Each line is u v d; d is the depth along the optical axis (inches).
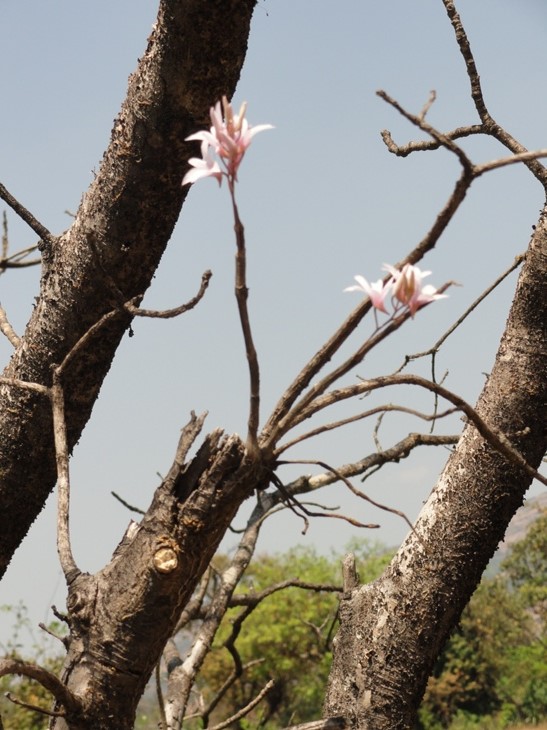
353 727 127.0
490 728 1401.3
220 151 64.1
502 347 138.6
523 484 133.7
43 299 153.2
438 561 131.3
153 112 139.0
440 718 1440.7
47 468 158.2
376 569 1187.9
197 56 134.1
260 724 283.6
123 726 92.0
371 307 75.9
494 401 135.2
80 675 91.4
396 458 181.9
